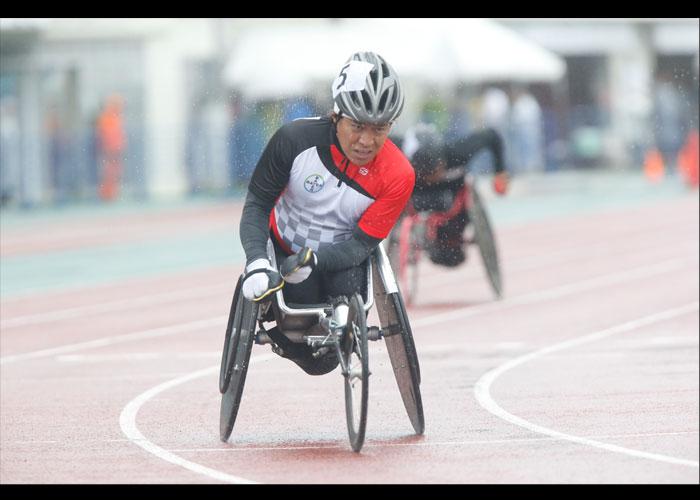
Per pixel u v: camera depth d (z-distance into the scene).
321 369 19.38
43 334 34.88
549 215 73.31
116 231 71.88
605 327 33.09
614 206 77.75
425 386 24.81
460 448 18.20
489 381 25.20
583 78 111.56
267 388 24.86
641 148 107.44
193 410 22.69
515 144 98.50
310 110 84.44
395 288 18.12
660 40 113.38
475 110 94.50
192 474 16.84
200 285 46.44
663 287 41.50
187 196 93.06
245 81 84.88
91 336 34.16
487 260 38.78
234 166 91.56
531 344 30.42
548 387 24.20
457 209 37.69
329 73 82.88
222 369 19.84
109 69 96.00
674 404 21.77
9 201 89.81
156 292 44.66
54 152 91.12
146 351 30.95
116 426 21.17
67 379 26.95
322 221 18.03
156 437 20.00
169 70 94.94
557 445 18.25
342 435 19.75
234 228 71.81
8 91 93.25
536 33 109.62
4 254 60.72
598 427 19.75
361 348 17.22
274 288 17.25
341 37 84.19
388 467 16.94
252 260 17.47
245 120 89.81
